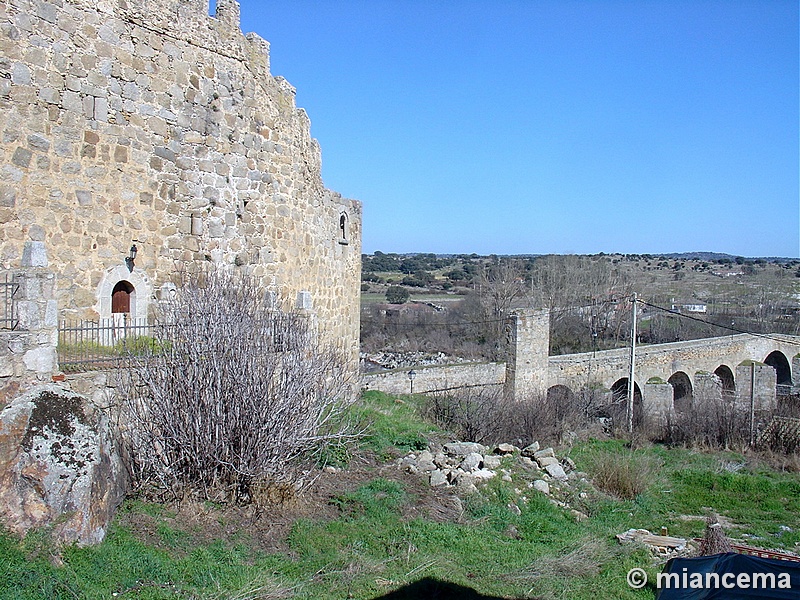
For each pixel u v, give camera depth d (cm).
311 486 1173
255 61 1547
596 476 1741
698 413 2770
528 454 1733
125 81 1272
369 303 7500
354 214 2245
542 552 1113
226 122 1470
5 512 763
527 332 3169
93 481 818
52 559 738
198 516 975
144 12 1302
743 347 4809
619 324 5441
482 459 1548
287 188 1656
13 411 803
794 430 2520
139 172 1300
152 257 1331
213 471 1039
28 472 778
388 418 1900
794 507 1778
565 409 2669
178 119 1372
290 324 1200
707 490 1873
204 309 1085
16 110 1102
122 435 995
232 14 1491
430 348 5350
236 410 1030
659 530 1402
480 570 989
